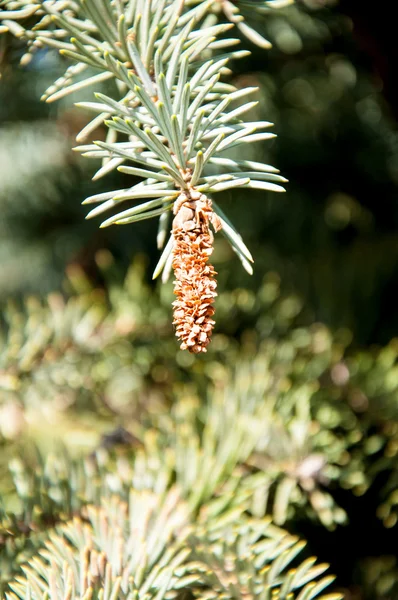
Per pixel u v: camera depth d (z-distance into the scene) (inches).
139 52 14.1
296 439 16.9
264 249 23.7
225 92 14.9
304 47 19.3
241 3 15.3
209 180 13.7
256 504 16.2
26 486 15.9
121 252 26.0
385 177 23.8
